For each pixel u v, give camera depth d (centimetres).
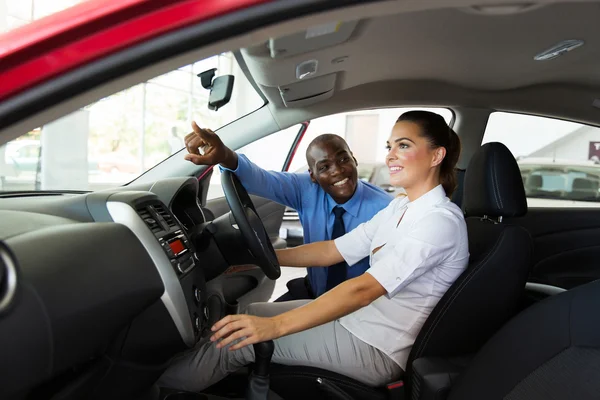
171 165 184
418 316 128
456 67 177
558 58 166
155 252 103
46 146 416
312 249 166
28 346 68
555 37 143
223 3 46
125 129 637
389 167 137
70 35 44
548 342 89
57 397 89
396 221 142
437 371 113
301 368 129
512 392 92
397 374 131
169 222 120
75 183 450
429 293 127
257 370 114
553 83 203
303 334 131
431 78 195
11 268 54
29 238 78
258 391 112
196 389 135
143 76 48
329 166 179
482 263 120
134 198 110
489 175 137
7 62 44
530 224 244
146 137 660
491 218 143
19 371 68
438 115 133
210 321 160
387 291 117
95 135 584
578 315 86
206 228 134
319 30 115
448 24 130
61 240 82
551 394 86
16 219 96
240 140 192
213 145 153
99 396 101
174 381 134
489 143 140
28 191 156
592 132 239
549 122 238
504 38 144
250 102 192
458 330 121
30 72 44
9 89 44
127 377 105
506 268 121
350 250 161
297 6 47
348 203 188
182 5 46
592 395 79
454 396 105
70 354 79
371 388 130
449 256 124
